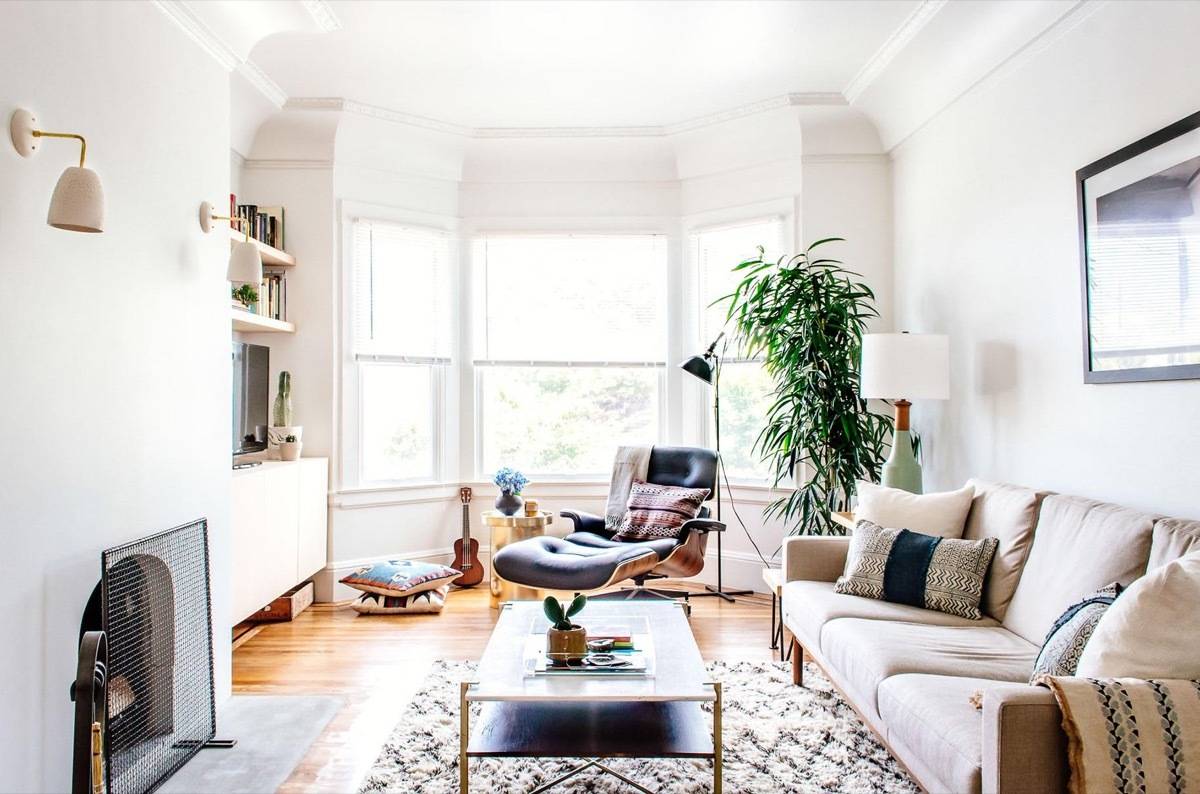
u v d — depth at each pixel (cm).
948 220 376
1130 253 243
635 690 212
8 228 191
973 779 162
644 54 380
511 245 514
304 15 318
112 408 233
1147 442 239
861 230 450
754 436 481
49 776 204
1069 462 279
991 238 334
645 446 472
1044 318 295
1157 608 161
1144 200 237
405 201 491
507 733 222
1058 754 153
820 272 429
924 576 272
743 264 415
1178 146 224
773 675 322
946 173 378
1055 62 288
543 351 513
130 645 220
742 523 479
